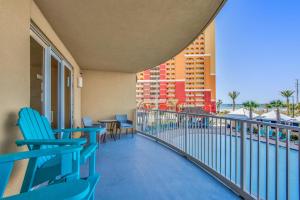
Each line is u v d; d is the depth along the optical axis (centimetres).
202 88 2562
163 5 283
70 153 148
